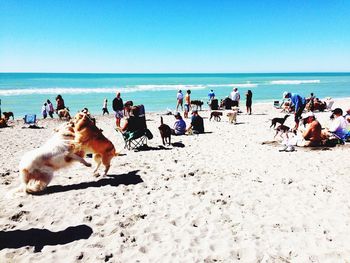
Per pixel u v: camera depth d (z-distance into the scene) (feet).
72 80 307.99
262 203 19.71
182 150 34.86
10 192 20.43
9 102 103.60
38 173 20.65
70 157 21.61
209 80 337.31
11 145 38.81
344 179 24.13
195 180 23.89
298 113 44.65
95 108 91.56
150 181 23.58
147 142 39.78
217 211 18.52
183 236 15.72
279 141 39.09
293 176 25.02
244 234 15.96
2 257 13.65
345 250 14.46
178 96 78.48
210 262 13.67
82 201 19.61
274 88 192.13
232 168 27.48
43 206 18.83
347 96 138.10
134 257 13.93
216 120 61.93
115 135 45.47
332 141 35.86
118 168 27.02
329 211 18.53
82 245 14.70
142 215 17.71
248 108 73.92
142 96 129.18
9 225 16.44
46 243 14.87
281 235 15.85
